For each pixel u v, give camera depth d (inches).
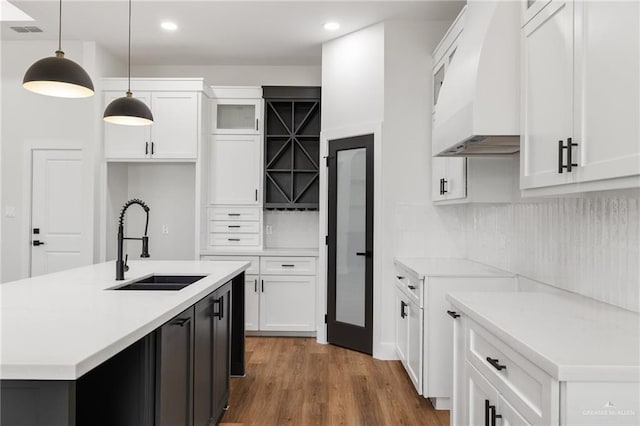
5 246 194.7
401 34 162.7
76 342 54.7
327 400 125.6
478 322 71.1
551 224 98.7
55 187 194.4
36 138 193.2
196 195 191.5
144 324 63.0
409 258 160.2
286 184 207.2
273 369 150.9
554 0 69.2
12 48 191.0
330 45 183.2
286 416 115.3
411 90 162.4
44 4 154.9
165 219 214.2
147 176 214.7
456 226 161.9
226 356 117.6
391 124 161.9
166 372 71.4
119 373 67.1
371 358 162.7
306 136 200.7
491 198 120.6
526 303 79.7
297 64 214.2
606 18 56.4
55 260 195.2
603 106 57.1
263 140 200.2
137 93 193.0
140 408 66.8
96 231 191.5
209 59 208.4
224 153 201.0
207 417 97.5
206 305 96.7
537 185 75.1
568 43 65.2
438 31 162.4
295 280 190.7
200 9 157.1
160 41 186.9
